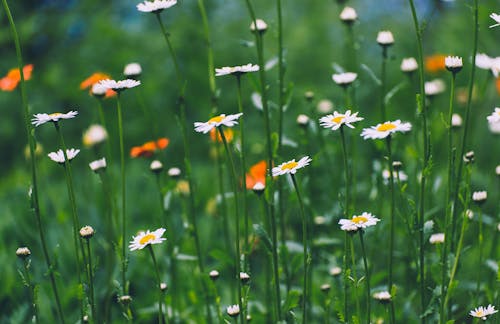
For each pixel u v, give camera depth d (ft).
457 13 25.79
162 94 26.32
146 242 9.43
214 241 16.44
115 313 14.55
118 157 24.97
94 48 27.86
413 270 13.47
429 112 12.90
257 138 23.57
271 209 10.58
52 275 10.38
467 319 13.30
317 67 26.86
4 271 14.51
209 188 19.29
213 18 28.25
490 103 20.84
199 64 26.89
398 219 13.48
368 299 9.46
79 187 19.26
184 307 13.67
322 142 13.85
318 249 13.67
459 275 14.37
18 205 16.75
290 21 29.22
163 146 13.70
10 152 27.35
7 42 30.30
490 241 14.30
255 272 15.72
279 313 10.74
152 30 28.48
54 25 30.42
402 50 27.96
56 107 27.81
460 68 9.51
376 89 25.00
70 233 16.05
